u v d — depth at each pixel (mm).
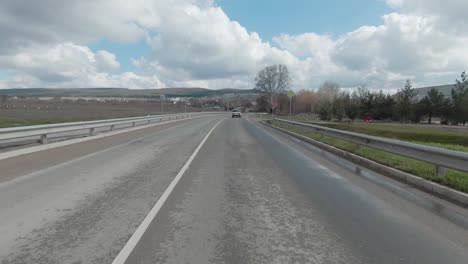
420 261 3826
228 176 8477
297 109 92062
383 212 5594
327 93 90562
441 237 4535
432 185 6969
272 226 4895
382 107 53656
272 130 27328
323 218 5273
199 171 9109
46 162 10164
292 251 4051
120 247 4113
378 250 4109
